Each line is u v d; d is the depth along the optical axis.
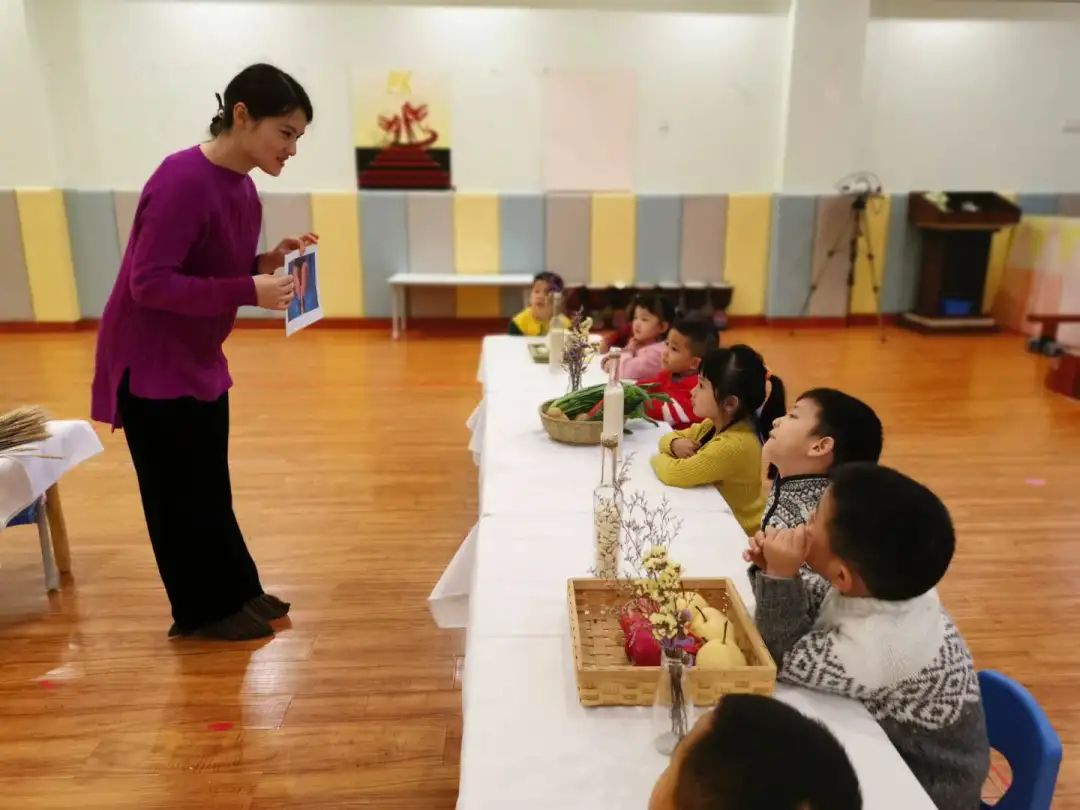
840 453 1.56
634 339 3.42
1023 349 6.62
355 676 2.36
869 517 1.10
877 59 7.12
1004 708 1.31
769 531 1.24
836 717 1.16
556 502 1.87
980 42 7.14
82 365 5.81
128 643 2.51
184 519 2.37
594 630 1.33
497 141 7.05
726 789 0.71
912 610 1.17
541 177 7.14
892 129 7.29
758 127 7.15
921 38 7.10
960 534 3.31
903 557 1.09
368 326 7.28
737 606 1.32
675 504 1.88
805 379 5.65
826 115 6.96
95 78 6.68
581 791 1.02
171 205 1.98
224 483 2.44
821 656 1.17
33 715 2.18
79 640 2.52
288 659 2.44
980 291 7.18
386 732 2.13
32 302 6.85
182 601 2.48
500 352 3.46
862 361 6.18
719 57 6.98
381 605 2.75
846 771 0.72
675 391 2.72
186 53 6.71
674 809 0.75
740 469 2.07
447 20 6.80
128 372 2.15
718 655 1.17
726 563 1.59
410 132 6.96
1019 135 7.39
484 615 1.40
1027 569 3.04
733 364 2.08
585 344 2.86
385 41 6.81
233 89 2.02
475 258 7.16
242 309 7.15
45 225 6.69
